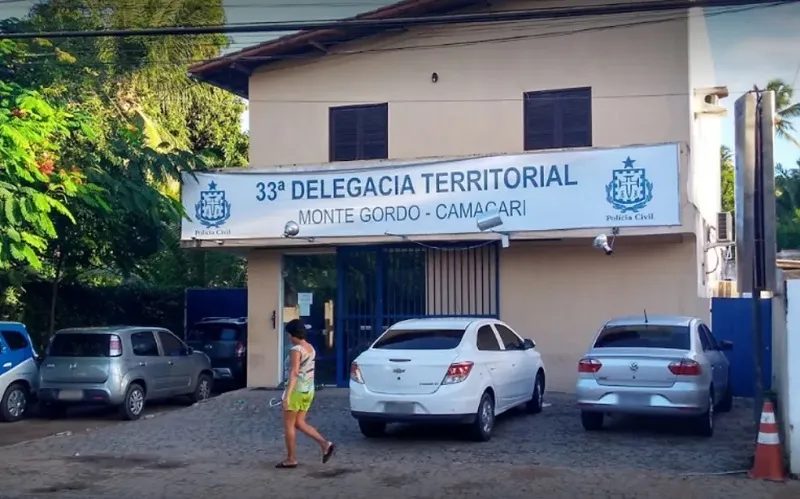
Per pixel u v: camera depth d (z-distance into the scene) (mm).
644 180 15125
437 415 11781
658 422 13938
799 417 9891
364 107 18547
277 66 19047
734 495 9227
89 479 10539
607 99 16938
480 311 17562
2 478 10641
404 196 16641
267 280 18938
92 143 16469
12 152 13438
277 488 9883
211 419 15008
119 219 17359
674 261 16500
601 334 13258
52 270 20016
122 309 23203
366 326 18250
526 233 15766
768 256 10266
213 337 20688
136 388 16359
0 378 15844
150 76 28578
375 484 9977
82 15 25281
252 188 17594
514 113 17547
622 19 16875
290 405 10859
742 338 16781
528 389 14258
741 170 10320
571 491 9508
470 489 9664
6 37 11602
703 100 18219
